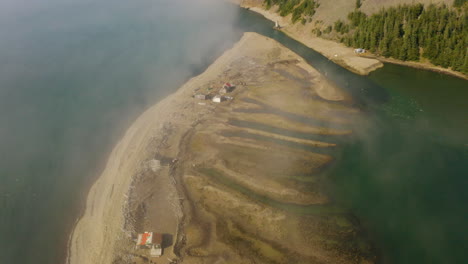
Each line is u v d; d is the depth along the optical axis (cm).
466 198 6056
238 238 5494
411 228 5600
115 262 5134
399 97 9262
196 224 5750
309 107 8919
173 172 6881
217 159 7169
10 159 7381
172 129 8188
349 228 5634
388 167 6825
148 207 6072
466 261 5075
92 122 8550
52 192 6544
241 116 8625
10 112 9031
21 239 5662
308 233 5562
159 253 5212
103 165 7156
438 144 7400
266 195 6275
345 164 6944
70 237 5662
